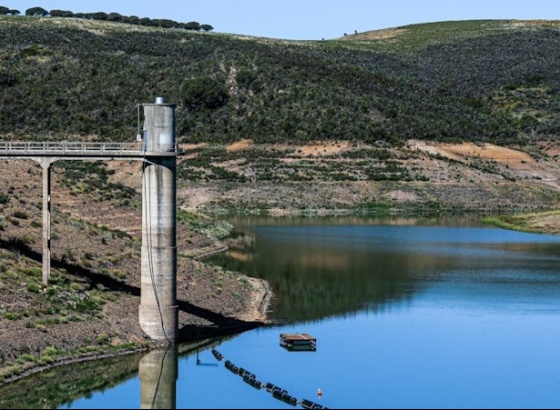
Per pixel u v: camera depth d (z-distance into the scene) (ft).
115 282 240.73
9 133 543.80
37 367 189.26
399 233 415.44
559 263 332.60
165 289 207.72
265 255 343.26
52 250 249.34
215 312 237.04
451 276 302.45
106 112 581.94
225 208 507.30
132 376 189.26
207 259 331.36
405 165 562.25
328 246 369.71
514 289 281.74
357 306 255.91
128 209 341.00
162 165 205.36
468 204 534.78
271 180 536.83
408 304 258.98
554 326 234.38
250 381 186.19
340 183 538.06
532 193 556.10
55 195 322.55
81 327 205.98
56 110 580.30
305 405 173.17
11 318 201.16
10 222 256.73
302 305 256.32
